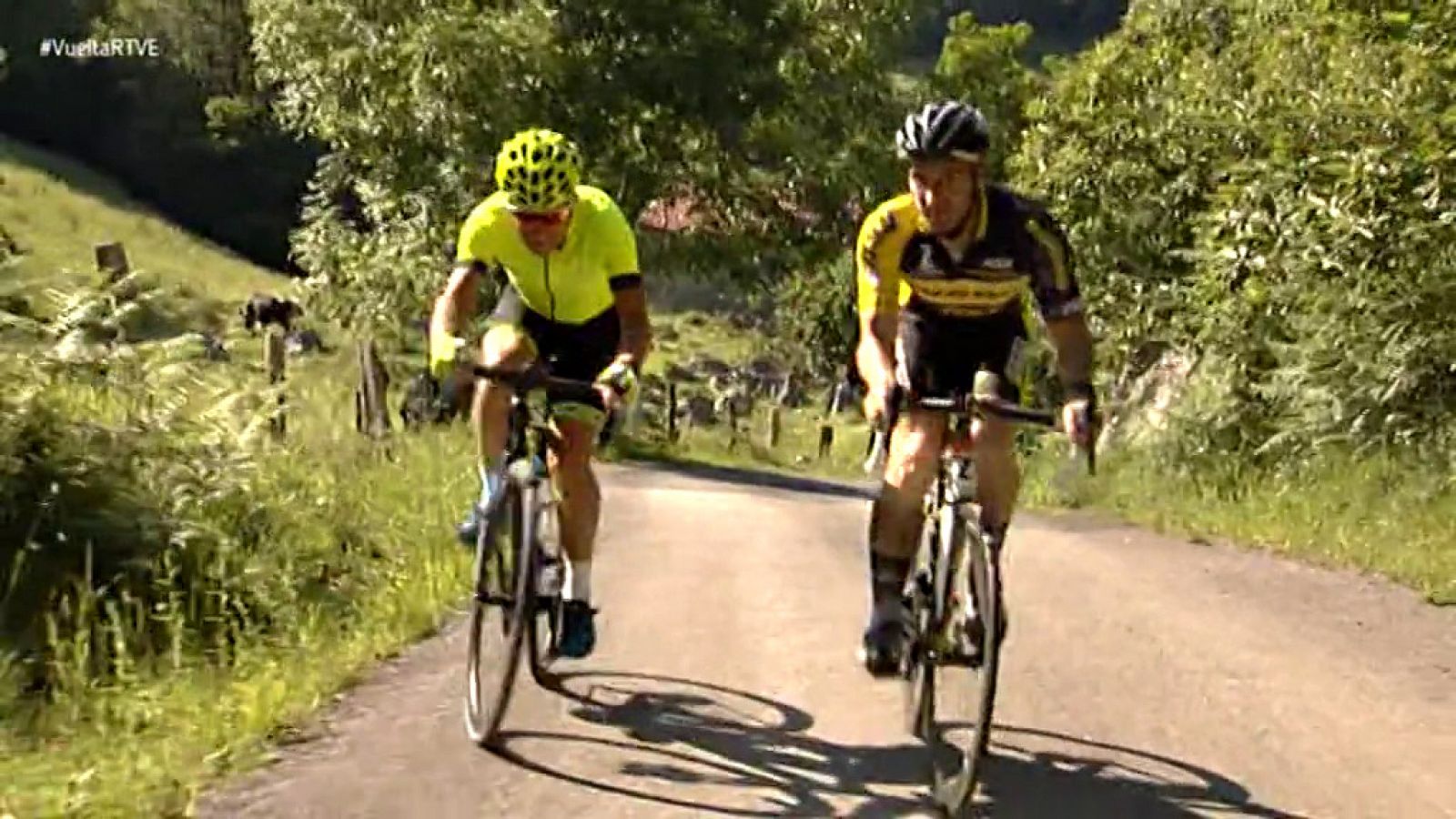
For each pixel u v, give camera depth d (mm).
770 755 5465
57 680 6266
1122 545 10930
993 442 4957
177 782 5031
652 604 7961
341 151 29312
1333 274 13086
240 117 55688
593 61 27516
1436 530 10492
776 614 7742
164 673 6504
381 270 28406
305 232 30016
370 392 15344
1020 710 6055
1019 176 20516
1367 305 12578
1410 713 6129
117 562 7289
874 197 30453
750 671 6570
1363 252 12562
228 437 8781
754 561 9594
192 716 5832
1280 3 18266
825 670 6598
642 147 28016
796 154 29766
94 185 51969
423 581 8062
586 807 4941
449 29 26188
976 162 4738
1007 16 78875
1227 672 6699
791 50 29906
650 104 27969
